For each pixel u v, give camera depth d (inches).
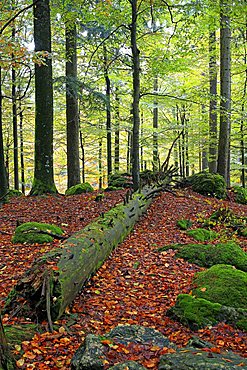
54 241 302.0
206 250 280.5
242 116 673.0
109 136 789.2
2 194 462.9
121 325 162.1
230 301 195.8
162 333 171.5
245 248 322.0
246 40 663.8
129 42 593.3
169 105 708.0
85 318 182.9
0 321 128.0
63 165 1142.3
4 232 328.5
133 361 129.0
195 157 983.0
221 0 443.2
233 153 914.1
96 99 616.7
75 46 618.8
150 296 215.5
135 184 446.9
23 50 319.9
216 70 706.2
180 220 390.9
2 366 123.3
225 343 159.8
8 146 932.6
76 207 433.4
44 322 170.4
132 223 356.8
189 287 222.8
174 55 530.3
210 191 534.9
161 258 277.6
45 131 508.1
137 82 449.7
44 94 502.3
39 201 468.1
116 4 490.3
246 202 544.7
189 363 125.1
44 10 486.3
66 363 139.3
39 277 178.1
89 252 227.9
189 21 463.2
